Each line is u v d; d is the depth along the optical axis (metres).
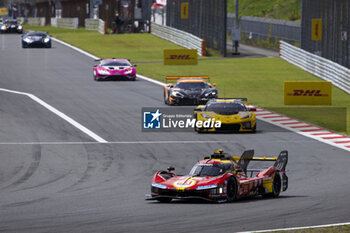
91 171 75.00
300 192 61.31
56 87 166.12
